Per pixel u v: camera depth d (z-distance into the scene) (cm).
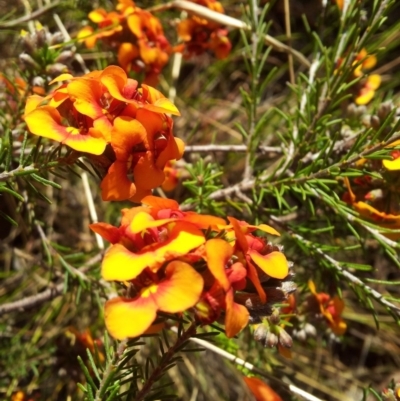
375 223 9
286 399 13
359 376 17
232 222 6
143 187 7
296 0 16
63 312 14
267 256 6
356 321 17
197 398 16
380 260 16
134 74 12
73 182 15
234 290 6
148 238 6
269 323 8
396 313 9
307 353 16
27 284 14
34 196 11
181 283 6
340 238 12
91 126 7
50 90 10
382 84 17
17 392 12
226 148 12
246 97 11
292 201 14
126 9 11
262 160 15
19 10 15
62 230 15
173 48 12
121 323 5
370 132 9
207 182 11
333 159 10
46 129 6
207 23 12
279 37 16
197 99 17
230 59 16
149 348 14
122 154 6
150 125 7
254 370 10
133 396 7
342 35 11
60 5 12
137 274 6
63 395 14
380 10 9
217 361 16
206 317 6
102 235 6
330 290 11
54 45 10
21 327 15
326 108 10
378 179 9
